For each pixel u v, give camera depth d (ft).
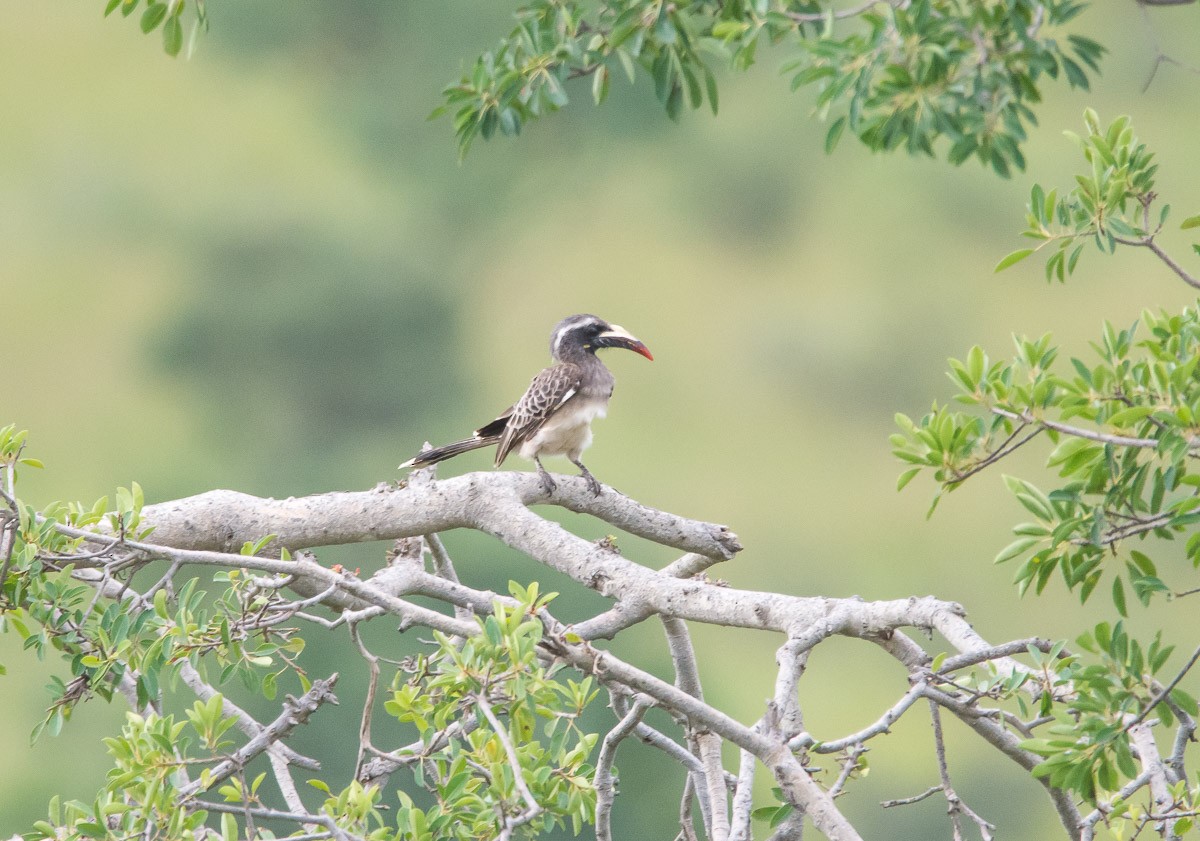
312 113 129.18
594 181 127.24
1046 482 87.35
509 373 112.27
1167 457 16.03
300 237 109.29
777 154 127.34
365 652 15.98
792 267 122.11
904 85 26.66
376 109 126.41
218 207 113.29
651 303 119.34
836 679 74.38
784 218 126.00
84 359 105.91
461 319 111.24
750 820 15.84
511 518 20.61
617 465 101.65
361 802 14.98
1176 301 102.68
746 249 125.39
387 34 130.72
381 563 48.34
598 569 19.80
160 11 23.89
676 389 108.99
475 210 122.93
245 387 102.47
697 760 18.94
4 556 16.14
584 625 19.30
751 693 72.13
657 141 127.85
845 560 91.25
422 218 121.29
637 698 18.17
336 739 38.19
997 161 27.76
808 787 15.19
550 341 29.22
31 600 16.43
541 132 125.59
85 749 47.62
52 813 15.69
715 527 22.43
